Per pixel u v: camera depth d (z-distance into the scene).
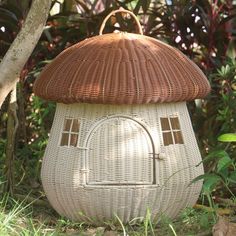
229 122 6.03
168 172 4.80
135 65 4.75
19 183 6.21
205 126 6.60
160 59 4.84
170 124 4.87
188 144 4.95
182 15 6.86
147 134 4.78
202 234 4.66
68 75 4.80
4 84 5.41
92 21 6.86
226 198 5.83
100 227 4.86
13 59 5.36
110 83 4.64
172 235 4.71
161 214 4.87
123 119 4.77
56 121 5.10
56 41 7.11
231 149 6.14
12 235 4.59
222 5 7.00
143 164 4.77
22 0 6.78
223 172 4.68
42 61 6.89
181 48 6.96
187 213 4.91
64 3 7.47
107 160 4.76
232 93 6.04
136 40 4.98
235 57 6.90
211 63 6.88
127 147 4.75
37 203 5.65
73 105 4.90
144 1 6.83
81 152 4.80
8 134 5.80
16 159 6.61
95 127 4.78
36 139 6.87
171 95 4.72
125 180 4.76
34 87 5.11
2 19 6.79
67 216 5.07
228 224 4.61
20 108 6.72
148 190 4.78
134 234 4.67
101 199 4.80
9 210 5.35
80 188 4.81
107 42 4.94
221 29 6.82
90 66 4.77
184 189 4.89
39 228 4.68
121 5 6.80
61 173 4.90
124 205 4.81
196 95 4.87
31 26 5.36
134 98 4.62
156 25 6.97
